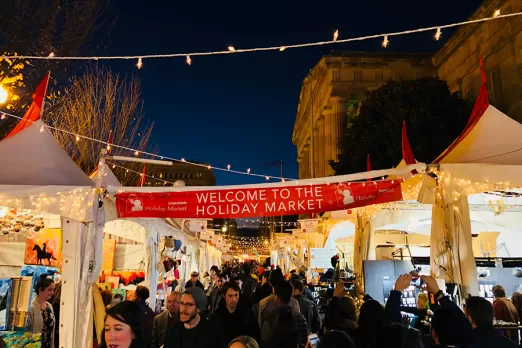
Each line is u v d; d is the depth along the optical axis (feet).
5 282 19.31
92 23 34.58
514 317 19.88
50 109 37.01
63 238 18.43
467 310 13.00
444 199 20.72
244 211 20.02
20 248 29.86
